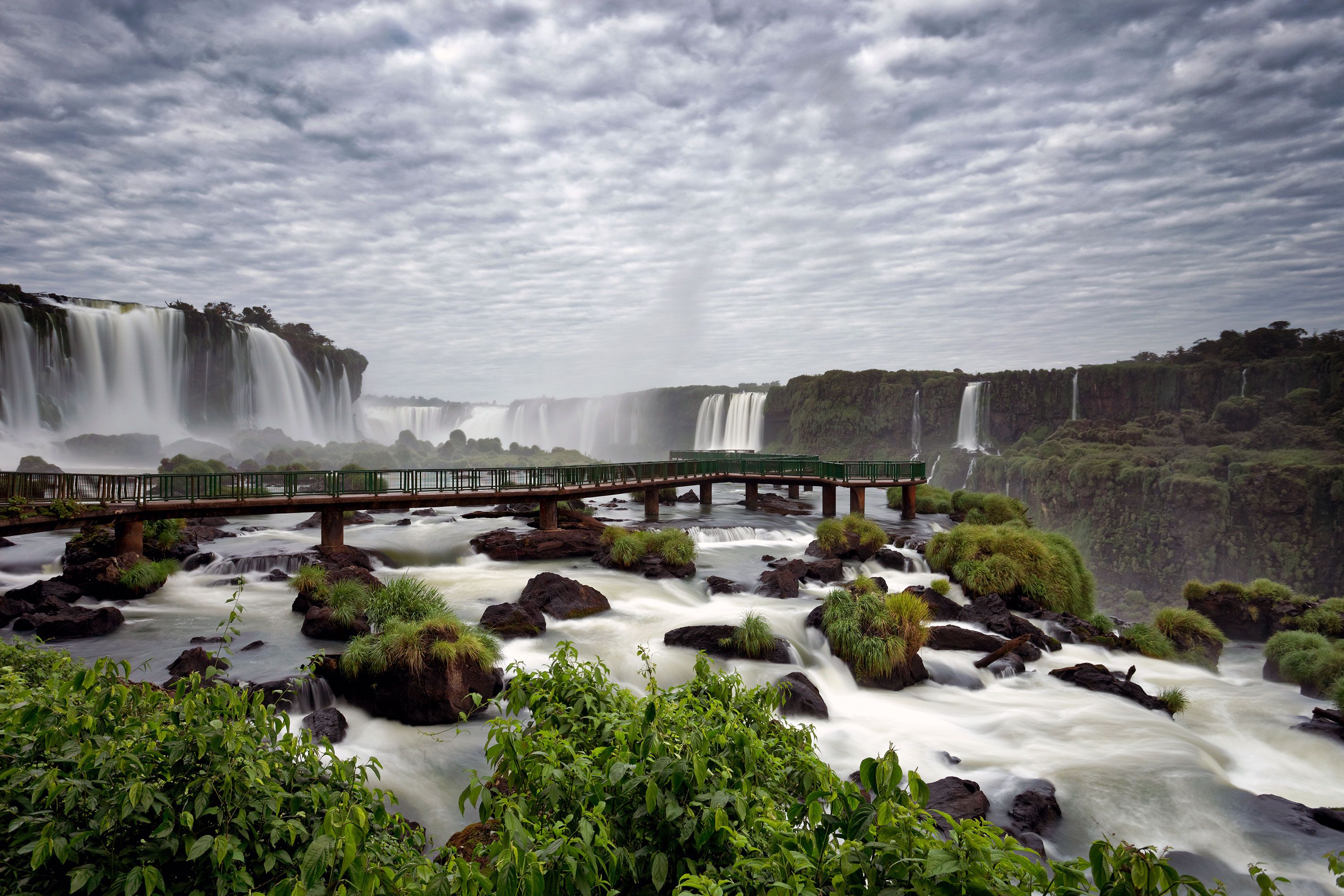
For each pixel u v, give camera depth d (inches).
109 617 782.5
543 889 142.9
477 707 616.7
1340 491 5251.0
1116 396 7357.3
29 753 171.5
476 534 1419.8
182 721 176.9
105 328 3255.4
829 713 673.0
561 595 906.7
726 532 1531.7
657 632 838.5
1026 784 544.4
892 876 132.3
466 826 461.4
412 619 748.6
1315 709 703.1
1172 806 523.8
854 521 1497.3
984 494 1927.9
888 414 7268.7
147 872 143.6
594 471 1592.0
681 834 163.6
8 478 937.5
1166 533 5757.9
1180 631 978.1
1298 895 430.3
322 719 561.6
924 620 846.5
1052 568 1127.0
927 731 650.2
